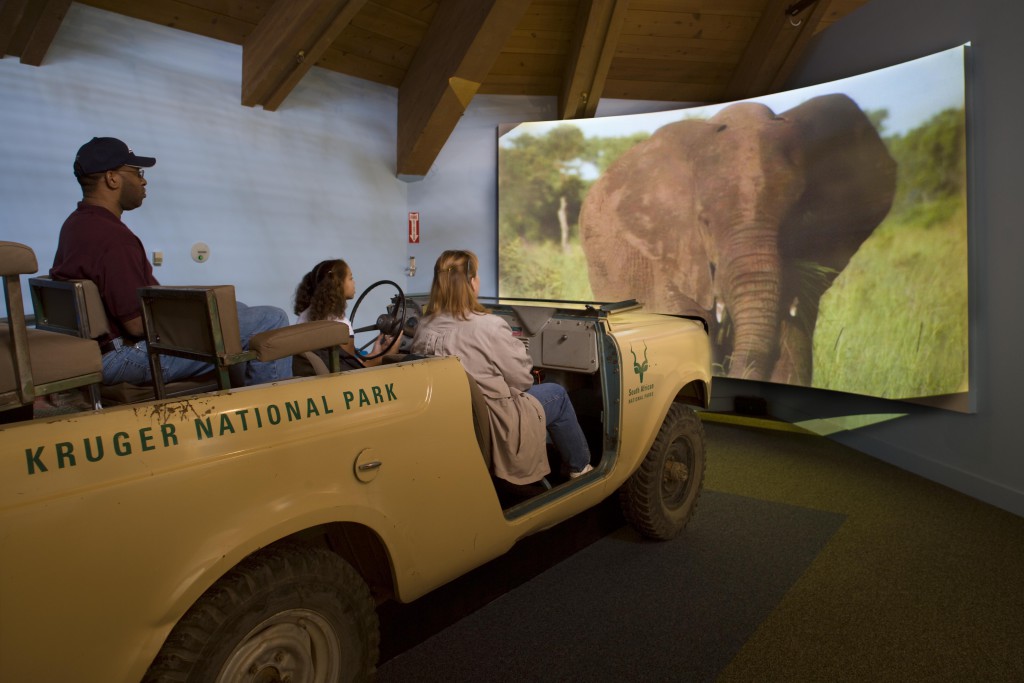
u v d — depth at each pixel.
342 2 4.55
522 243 6.62
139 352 2.01
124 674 1.19
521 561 2.75
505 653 2.20
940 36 4.12
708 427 5.72
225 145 5.12
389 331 3.01
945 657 2.19
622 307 2.84
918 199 4.25
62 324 1.93
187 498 1.27
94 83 4.36
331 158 5.92
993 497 3.70
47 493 1.10
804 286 5.21
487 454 2.05
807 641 2.28
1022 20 3.52
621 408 2.65
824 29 5.36
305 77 5.66
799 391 5.66
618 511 3.40
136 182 2.16
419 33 5.73
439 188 6.73
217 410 1.36
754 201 5.52
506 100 6.70
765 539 3.21
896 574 2.80
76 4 4.25
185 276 4.93
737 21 5.60
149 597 1.21
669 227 6.05
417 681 2.04
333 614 1.59
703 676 2.08
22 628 1.07
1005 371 3.65
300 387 1.52
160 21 4.65
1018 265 3.57
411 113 6.06
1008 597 2.59
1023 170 3.53
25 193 4.05
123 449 1.21
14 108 4.00
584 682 2.04
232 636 1.38
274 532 1.39
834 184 4.91
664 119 6.02
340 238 6.04
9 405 1.39
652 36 5.78
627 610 2.50
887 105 4.46
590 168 6.36
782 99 5.29
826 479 4.20
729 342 5.82
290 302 5.64
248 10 4.84
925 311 4.20
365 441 1.60
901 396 4.41
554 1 5.53
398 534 1.69
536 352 2.83
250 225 5.32
